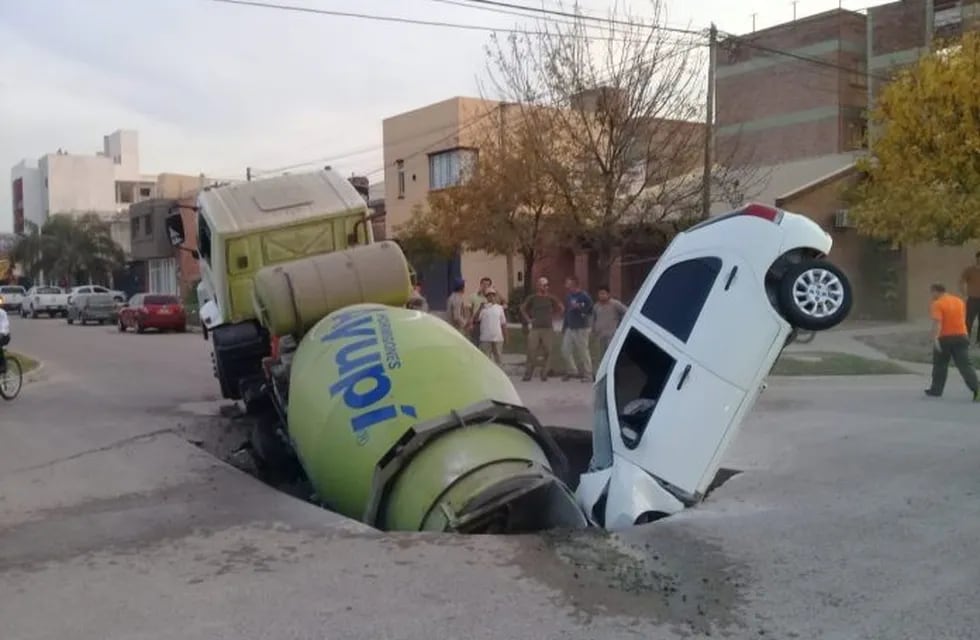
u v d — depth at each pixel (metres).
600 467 7.81
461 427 7.68
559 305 18.42
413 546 6.67
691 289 7.49
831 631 5.15
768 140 42.22
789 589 5.75
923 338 24.33
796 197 29.11
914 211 23.80
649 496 7.30
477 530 7.29
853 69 37.69
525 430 8.03
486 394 8.05
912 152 25.20
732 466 9.27
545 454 8.16
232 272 12.55
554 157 22.17
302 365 8.99
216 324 13.09
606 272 22.33
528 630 5.22
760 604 5.54
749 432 11.28
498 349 18.03
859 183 29.97
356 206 12.94
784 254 7.21
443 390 7.93
